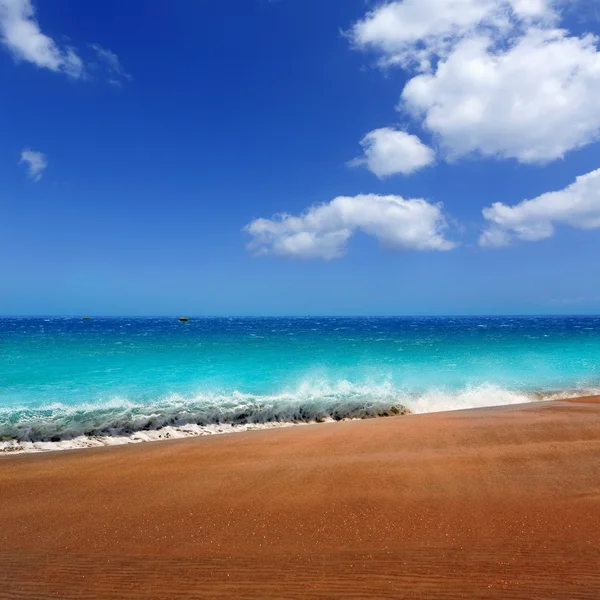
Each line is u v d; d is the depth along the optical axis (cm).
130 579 420
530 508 560
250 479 695
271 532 511
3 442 980
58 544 491
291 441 939
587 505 567
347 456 812
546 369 2162
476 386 1758
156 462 800
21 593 400
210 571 430
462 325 9888
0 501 620
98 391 1548
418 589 394
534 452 813
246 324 11375
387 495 614
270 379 1850
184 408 1291
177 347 3303
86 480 705
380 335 5381
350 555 455
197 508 584
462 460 771
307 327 8869
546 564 429
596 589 387
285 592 394
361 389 1670
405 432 993
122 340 4175
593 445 855
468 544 471
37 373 1931
